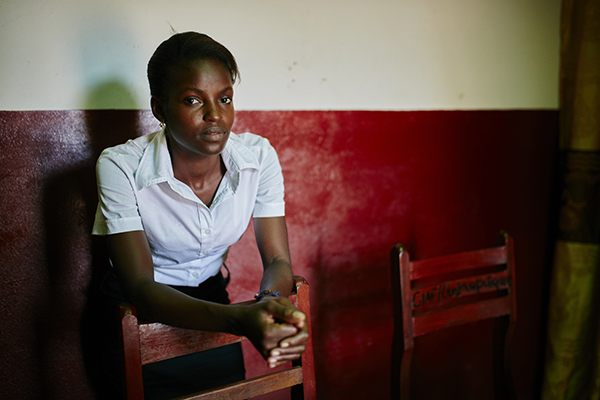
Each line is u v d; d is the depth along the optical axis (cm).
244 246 154
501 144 197
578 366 190
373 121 170
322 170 163
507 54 193
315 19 156
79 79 127
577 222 184
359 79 166
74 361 133
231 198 113
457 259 132
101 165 100
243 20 145
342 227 170
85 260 131
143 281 92
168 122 98
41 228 125
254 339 74
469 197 194
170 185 103
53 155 125
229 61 97
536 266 212
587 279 185
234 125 146
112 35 129
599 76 177
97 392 137
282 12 150
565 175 189
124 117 133
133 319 82
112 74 130
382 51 169
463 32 183
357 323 178
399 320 122
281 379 95
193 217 110
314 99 159
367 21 165
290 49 153
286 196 158
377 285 180
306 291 98
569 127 191
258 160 117
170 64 93
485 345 205
